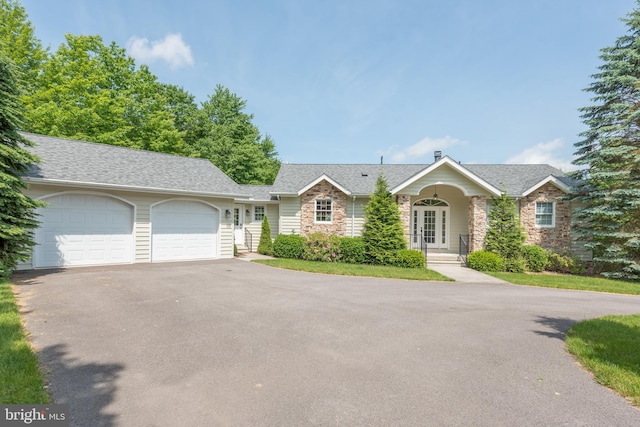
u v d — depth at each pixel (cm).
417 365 436
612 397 360
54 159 1198
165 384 368
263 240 1855
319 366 425
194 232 1477
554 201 1630
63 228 1144
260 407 325
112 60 2539
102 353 448
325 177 1733
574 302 860
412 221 1895
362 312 696
